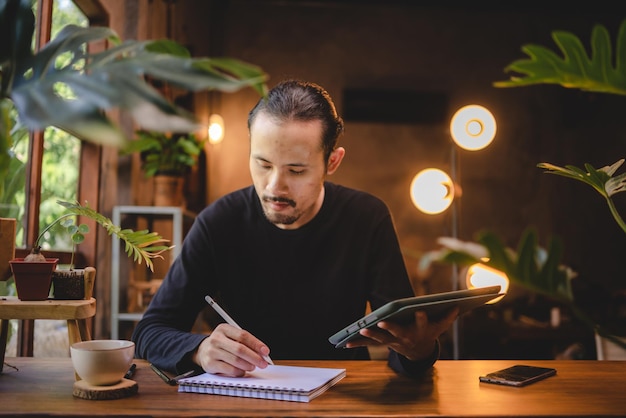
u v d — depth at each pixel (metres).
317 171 1.39
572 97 5.95
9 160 0.75
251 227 1.64
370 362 1.40
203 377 1.15
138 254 1.40
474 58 6.04
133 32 3.45
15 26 0.77
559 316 4.59
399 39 6.00
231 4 5.91
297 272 1.62
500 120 6.00
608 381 1.23
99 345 1.12
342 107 5.90
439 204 3.82
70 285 1.29
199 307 1.63
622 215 5.92
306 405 1.00
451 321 1.19
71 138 2.93
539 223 5.94
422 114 5.94
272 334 1.63
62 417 0.94
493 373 1.26
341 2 5.94
